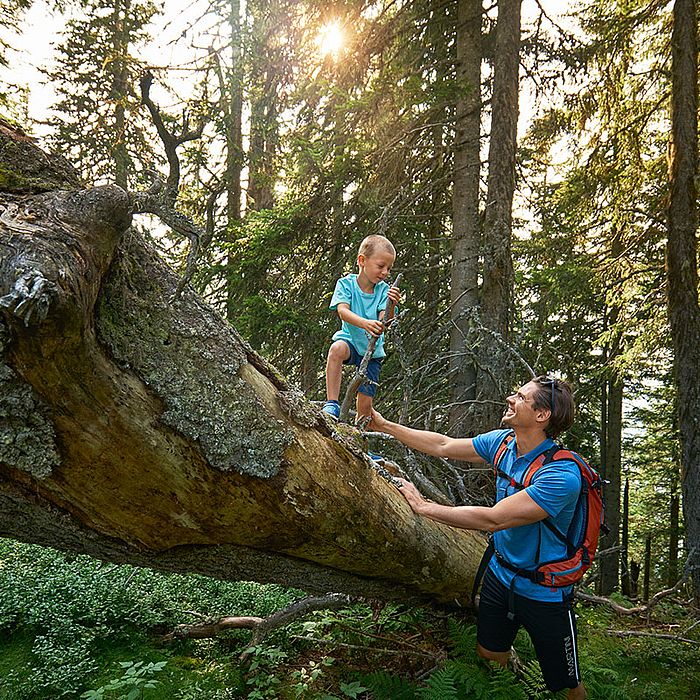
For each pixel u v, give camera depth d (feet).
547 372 24.95
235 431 6.46
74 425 5.33
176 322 6.23
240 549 7.63
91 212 4.88
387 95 21.95
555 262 30.09
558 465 8.54
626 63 25.89
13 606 13.41
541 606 8.85
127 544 6.82
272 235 24.00
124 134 25.89
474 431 20.03
